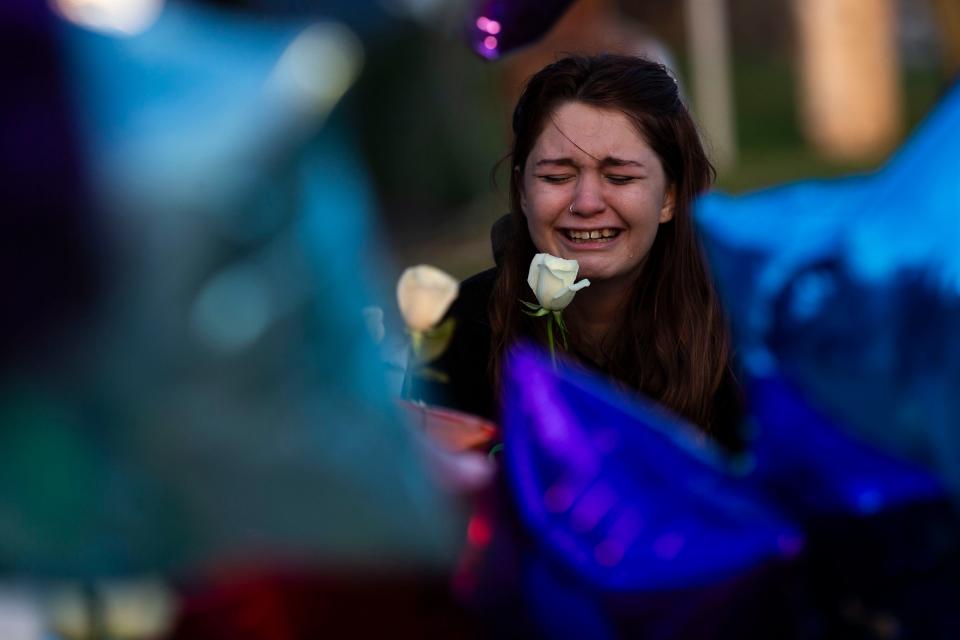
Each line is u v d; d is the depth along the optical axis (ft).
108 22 7.14
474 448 14.62
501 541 10.37
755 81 124.88
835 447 8.65
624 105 18.35
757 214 8.25
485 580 10.38
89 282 6.81
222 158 7.06
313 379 7.47
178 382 7.09
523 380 10.56
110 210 6.83
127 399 7.06
